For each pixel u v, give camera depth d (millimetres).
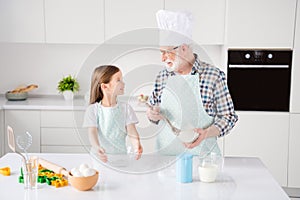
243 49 3822
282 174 3910
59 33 4012
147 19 3961
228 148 3900
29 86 4332
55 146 3904
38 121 3875
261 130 3863
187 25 2070
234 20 3777
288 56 3807
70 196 1609
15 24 4008
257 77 3857
